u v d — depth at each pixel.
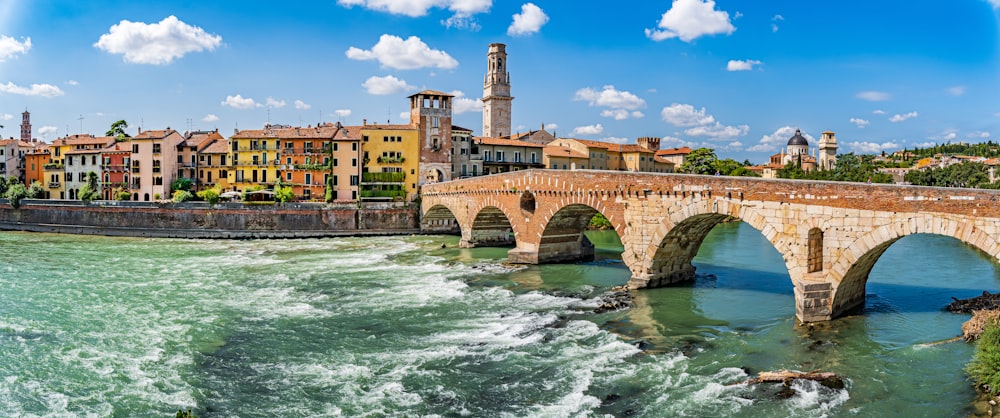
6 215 121.94
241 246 95.88
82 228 114.81
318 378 35.00
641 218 57.03
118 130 183.12
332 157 130.12
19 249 89.19
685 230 55.97
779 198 45.38
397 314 48.81
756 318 46.06
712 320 45.91
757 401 31.17
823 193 42.84
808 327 42.59
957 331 40.78
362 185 130.38
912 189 38.25
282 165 132.75
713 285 58.34
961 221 36.00
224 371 36.16
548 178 69.44
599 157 156.12
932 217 37.31
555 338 42.03
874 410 29.77
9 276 65.06
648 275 57.06
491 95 189.12
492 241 94.00
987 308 45.16
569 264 73.38
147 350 39.78
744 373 34.91
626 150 161.38
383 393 32.88
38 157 164.38
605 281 62.25
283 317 47.84
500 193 80.44
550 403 31.48
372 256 82.62
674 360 37.34
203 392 33.12
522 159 150.12
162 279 63.94
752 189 47.12
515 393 32.78
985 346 33.12
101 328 44.56
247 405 31.50
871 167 194.75
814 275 43.97
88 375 35.44
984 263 66.88
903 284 55.47
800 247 44.31
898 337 40.00
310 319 47.25
